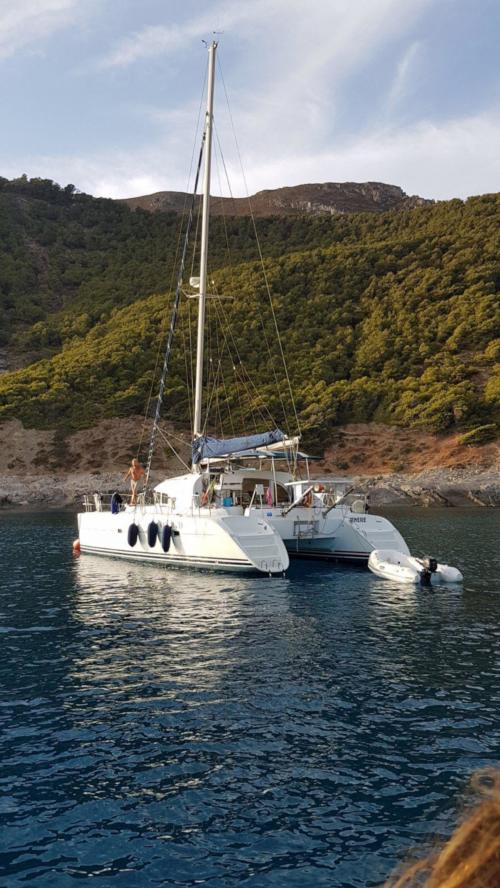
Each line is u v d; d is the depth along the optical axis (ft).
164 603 48.67
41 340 286.25
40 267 393.91
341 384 217.97
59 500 166.81
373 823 18.30
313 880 15.94
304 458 69.15
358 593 52.34
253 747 23.18
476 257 267.18
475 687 29.14
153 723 25.40
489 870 3.46
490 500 156.15
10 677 31.35
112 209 497.46
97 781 20.93
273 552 59.36
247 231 405.39
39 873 16.38
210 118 72.49
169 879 16.11
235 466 71.41
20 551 81.35
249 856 16.94
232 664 32.86
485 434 184.44
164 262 388.37
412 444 190.80
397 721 25.32
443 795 19.69
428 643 36.76
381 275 278.26
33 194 509.35
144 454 192.75
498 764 21.57
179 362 229.25
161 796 19.95
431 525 109.60
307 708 26.76
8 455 191.42
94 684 30.12
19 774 21.44
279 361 229.45
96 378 224.74
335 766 21.67
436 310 242.17
